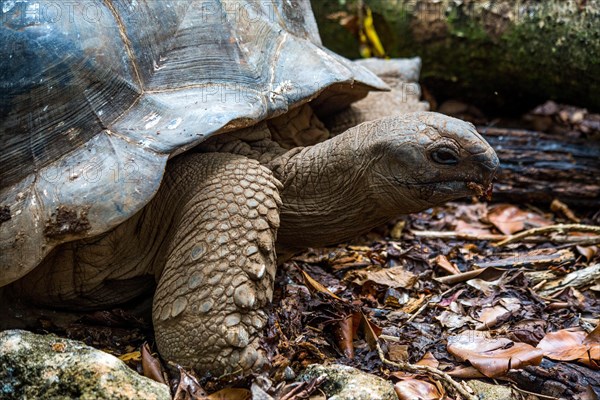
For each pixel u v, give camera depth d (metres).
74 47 3.10
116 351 3.20
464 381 3.06
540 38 5.06
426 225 4.57
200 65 3.26
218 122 3.04
